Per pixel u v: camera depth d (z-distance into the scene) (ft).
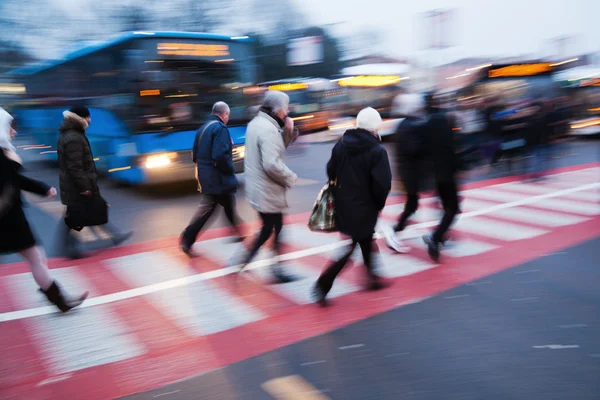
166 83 33.12
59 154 17.85
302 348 12.48
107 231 21.13
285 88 78.07
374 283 15.85
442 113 17.87
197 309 14.93
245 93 35.96
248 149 15.60
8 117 13.01
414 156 19.21
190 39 33.91
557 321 13.51
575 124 54.39
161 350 12.54
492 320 13.67
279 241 16.44
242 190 33.81
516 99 40.19
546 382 10.79
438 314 14.12
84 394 10.75
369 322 13.75
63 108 42.80
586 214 24.58
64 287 16.93
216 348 12.59
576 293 15.26
